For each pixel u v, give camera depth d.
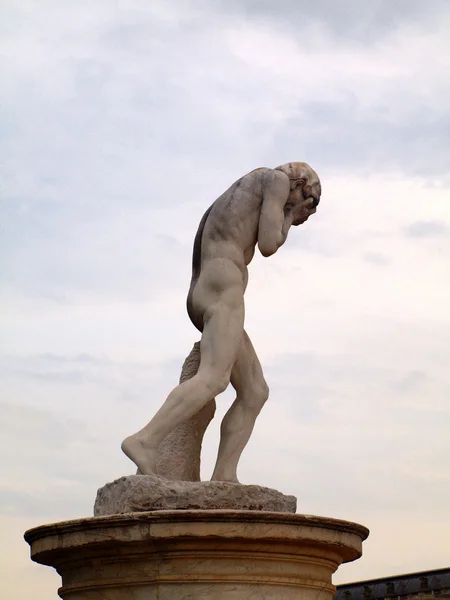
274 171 6.97
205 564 5.79
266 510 6.40
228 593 5.78
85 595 6.02
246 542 5.77
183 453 6.88
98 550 5.91
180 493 6.19
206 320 6.72
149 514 5.70
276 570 5.90
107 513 6.36
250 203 6.91
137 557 5.82
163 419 6.42
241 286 6.82
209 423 7.05
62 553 6.08
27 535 6.26
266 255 6.85
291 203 7.05
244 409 6.95
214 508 6.22
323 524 5.93
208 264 6.83
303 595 6.01
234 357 6.69
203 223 7.05
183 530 5.68
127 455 6.36
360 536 6.32
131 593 5.86
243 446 6.93
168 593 5.76
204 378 6.55
